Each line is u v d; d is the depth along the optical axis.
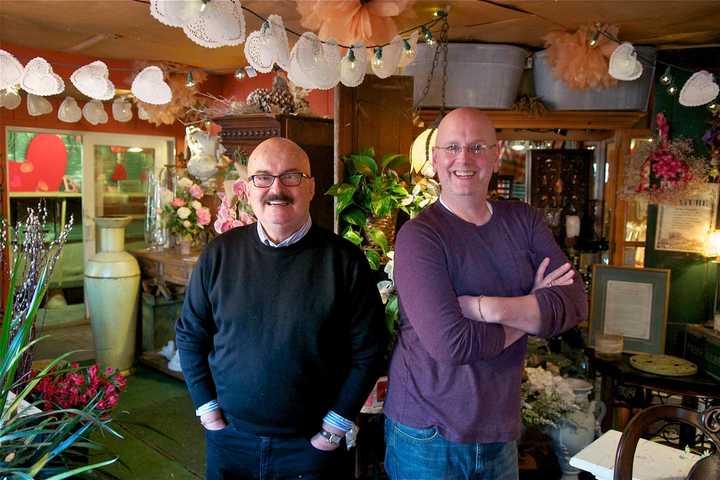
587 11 2.51
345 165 2.53
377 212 2.41
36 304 1.43
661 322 2.95
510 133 3.76
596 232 3.81
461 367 1.65
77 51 3.78
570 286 1.69
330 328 1.82
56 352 4.74
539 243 1.76
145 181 5.88
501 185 4.29
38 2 2.61
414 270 1.65
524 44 3.14
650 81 3.11
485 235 1.72
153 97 2.63
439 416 1.66
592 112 3.21
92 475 1.55
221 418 1.91
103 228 4.24
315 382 1.83
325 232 1.93
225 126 3.23
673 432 3.27
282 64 1.90
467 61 3.02
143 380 4.19
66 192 5.46
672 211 3.31
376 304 1.91
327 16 2.25
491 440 1.66
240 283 1.83
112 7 2.70
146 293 4.45
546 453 2.75
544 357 3.12
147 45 3.56
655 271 2.97
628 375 2.74
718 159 3.18
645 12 2.51
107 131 5.45
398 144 2.75
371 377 1.89
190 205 4.39
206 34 1.58
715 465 1.50
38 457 1.46
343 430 1.86
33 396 1.88
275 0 2.40
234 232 1.93
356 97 2.55
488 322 1.62
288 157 1.82
